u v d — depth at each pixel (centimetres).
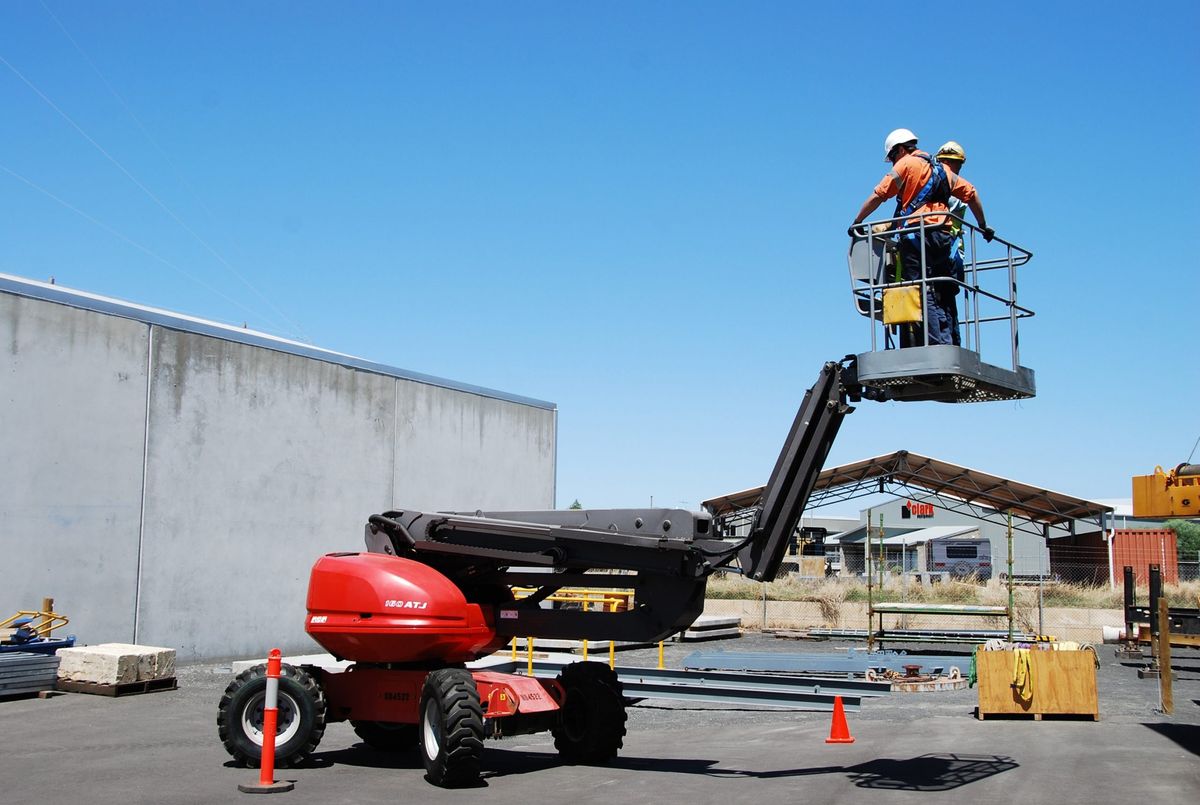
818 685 1669
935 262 918
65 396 1783
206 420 2020
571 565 1048
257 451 2120
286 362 2192
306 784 957
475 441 2722
